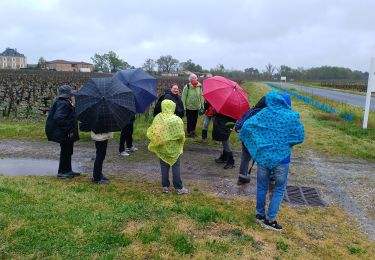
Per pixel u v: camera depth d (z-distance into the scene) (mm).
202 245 4223
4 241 4027
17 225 4375
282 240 4695
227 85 7516
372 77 13703
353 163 9148
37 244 4016
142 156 8750
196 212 5164
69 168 6926
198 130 12102
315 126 14477
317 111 20312
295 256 4305
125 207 5176
